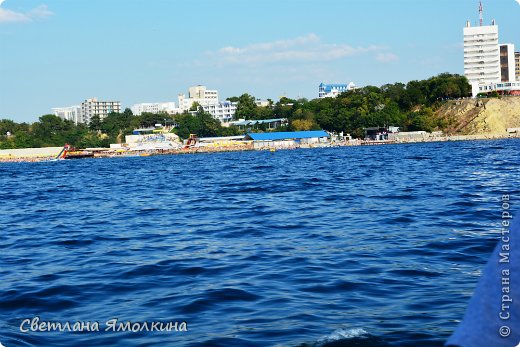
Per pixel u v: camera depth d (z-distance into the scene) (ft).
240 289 44.39
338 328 34.06
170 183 197.57
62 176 291.38
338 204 107.34
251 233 75.66
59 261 60.90
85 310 40.75
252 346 31.68
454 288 42.65
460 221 77.77
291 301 40.65
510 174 160.76
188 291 44.60
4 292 46.78
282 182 175.01
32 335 35.32
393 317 35.99
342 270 50.24
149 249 65.87
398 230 72.54
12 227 94.89
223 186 170.19
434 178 161.07
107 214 108.58
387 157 332.80
